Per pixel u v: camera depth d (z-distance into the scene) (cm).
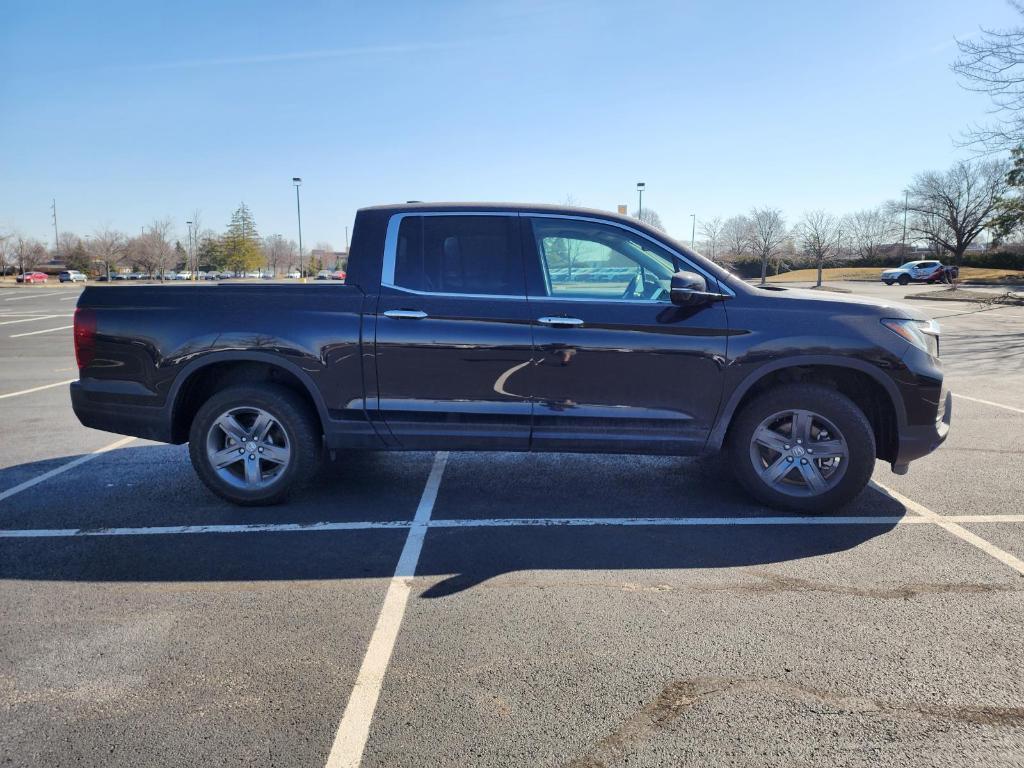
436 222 430
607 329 411
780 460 421
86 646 281
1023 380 950
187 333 430
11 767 212
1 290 4338
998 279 4581
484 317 415
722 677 256
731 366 411
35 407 812
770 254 5075
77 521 421
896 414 410
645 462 545
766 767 211
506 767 211
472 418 423
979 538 385
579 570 348
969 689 248
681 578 338
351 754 217
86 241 9119
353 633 290
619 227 423
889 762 213
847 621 296
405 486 484
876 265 6531
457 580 338
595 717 234
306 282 446
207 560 363
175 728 230
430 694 248
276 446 437
